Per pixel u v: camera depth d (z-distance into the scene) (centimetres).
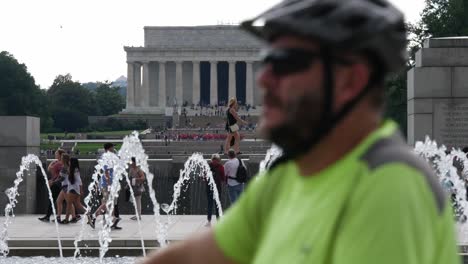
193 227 2962
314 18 301
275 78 309
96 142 12912
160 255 368
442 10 8894
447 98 3250
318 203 302
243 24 322
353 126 309
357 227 280
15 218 3394
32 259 2338
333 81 303
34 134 3747
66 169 3150
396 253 270
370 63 307
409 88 3450
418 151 2906
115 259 2334
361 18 300
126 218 3356
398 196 279
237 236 359
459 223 2766
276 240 312
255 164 4200
